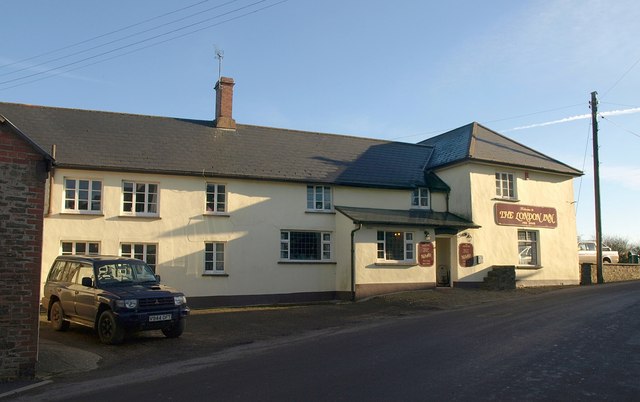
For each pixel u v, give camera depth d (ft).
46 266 60.70
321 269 74.95
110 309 41.01
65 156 63.05
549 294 69.00
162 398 24.52
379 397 23.44
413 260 74.95
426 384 25.50
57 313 47.50
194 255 67.92
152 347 39.99
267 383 26.66
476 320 47.42
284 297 72.08
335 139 89.04
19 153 31.55
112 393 25.95
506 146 88.33
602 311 49.67
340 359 32.30
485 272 79.41
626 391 24.00
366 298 70.74
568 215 90.53
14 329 30.35
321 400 23.25
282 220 73.31
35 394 26.43
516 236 83.56
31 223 31.50
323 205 77.00
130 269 46.34
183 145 73.51
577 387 24.66
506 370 28.02
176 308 43.01
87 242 63.31
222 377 28.50
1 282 30.35
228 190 70.85
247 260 70.59
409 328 44.60
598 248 91.81
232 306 68.80
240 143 78.43
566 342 35.45
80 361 34.63
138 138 71.92
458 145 86.84
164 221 66.85
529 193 86.07
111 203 64.54
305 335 44.09
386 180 80.64
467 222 78.38
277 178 72.64
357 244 71.82
